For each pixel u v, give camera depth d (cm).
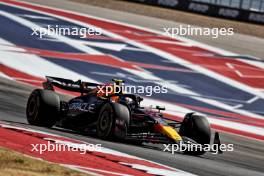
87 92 4484
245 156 4816
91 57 9600
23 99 6275
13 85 7156
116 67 9312
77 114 4334
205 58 10944
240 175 3566
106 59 9669
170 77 9275
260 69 10819
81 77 8494
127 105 4038
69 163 3083
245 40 13488
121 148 3800
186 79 9338
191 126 4153
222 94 8869
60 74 8438
